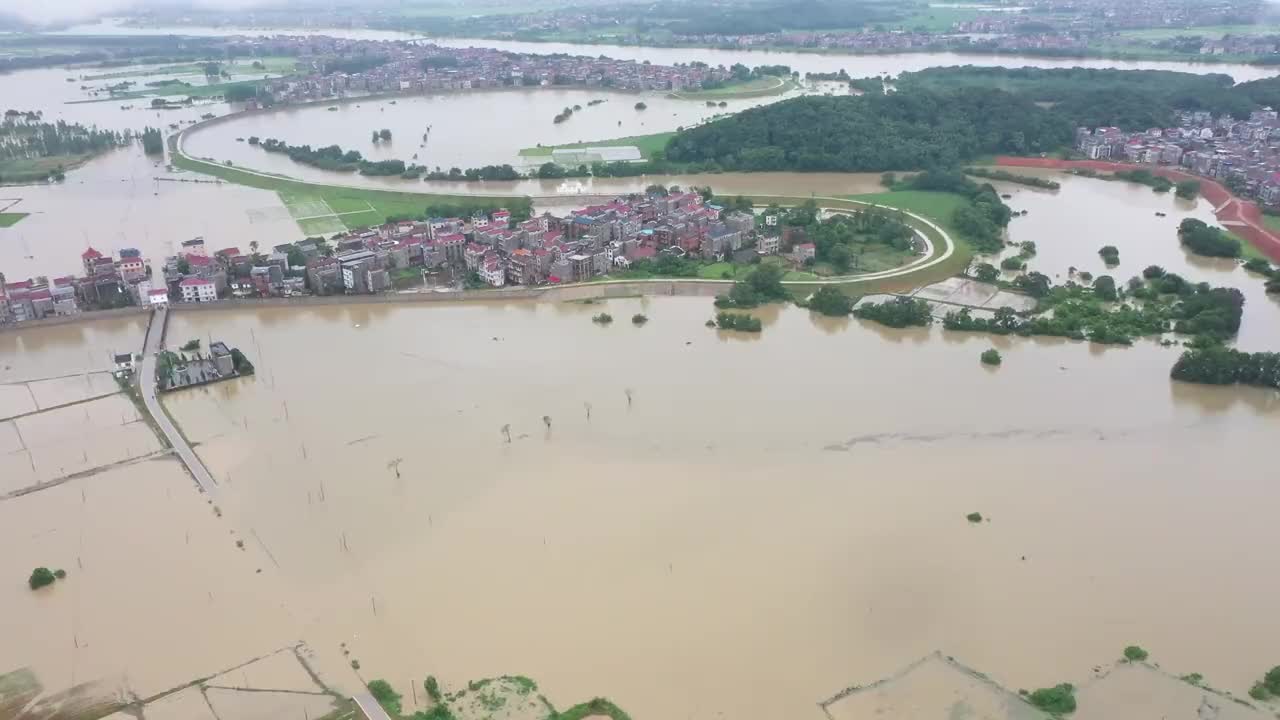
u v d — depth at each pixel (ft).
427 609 586.86
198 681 533.55
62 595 603.67
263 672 538.88
